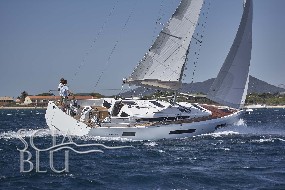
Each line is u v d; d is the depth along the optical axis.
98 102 92.56
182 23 89.75
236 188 48.62
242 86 96.56
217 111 97.50
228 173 56.47
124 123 85.12
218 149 78.50
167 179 52.69
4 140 92.62
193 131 89.38
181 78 90.38
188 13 89.62
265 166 61.72
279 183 50.53
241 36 95.88
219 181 51.91
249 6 96.56
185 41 90.00
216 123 92.25
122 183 50.81
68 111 90.19
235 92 96.44
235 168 60.19
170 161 65.94
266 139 92.69
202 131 90.81
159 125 85.75
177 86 90.25
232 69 96.19
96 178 53.03
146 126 84.88
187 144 84.00
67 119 87.25
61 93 90.69
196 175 54.78
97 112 86.88
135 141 85.06
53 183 50.28
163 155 71.56
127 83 90.62
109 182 51.16
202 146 81.81
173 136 87.25
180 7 89.38
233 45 95.50
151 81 90.19
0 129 133.62
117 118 85.38
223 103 96.19
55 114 90.38
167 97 94.62
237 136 96.56
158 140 86.25
